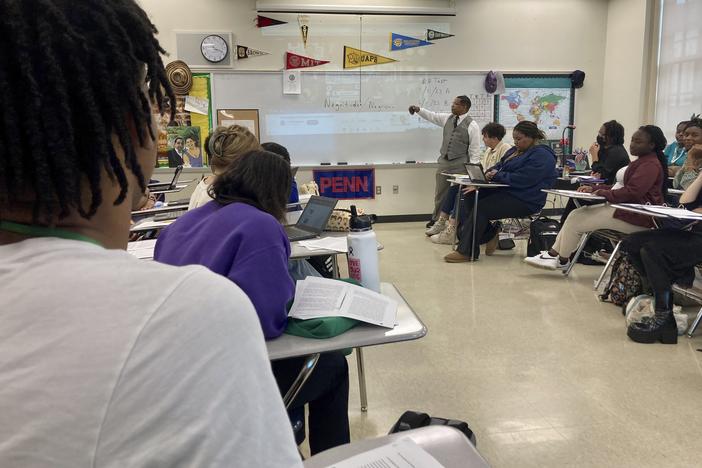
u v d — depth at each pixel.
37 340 0.38
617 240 3.78
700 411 2.10
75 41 0.43
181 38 6.42
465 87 7.02
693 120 4.30
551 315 3.29
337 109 6.80
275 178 1.42
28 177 0.43
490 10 6.97
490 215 4.76
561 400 2.22
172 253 1.36
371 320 1.31
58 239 0.44
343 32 6.68
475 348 2.79
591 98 7.37
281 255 1.25
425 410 2.16
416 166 7.01
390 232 6.35
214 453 0.38
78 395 0.37
